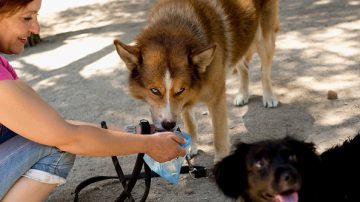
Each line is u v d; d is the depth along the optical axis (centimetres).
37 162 141
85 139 135
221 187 154
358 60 253
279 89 236
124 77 269
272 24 226
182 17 190
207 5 198
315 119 210
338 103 219
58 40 356
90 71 284
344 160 154
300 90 233
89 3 453
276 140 150
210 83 189
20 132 132
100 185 185
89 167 196
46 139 132
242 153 151
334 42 280
